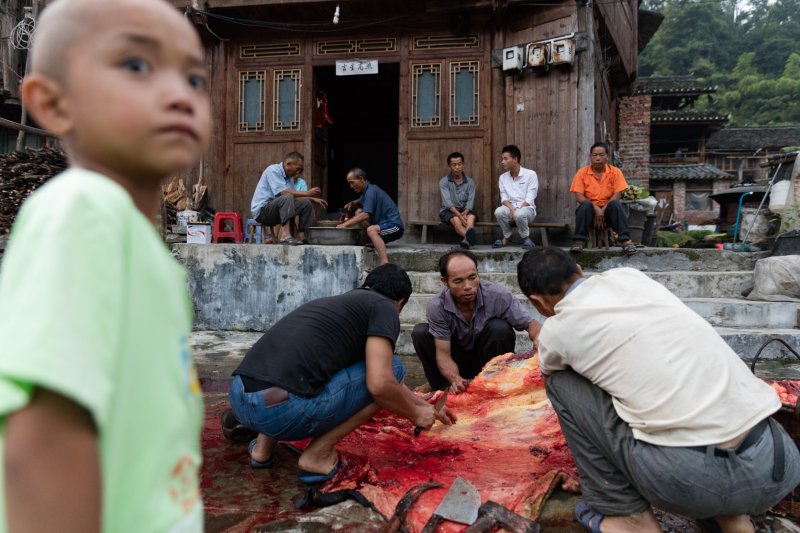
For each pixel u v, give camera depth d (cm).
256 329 621
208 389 410
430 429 279
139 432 73
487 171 816
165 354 76
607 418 199
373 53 842
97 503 64
